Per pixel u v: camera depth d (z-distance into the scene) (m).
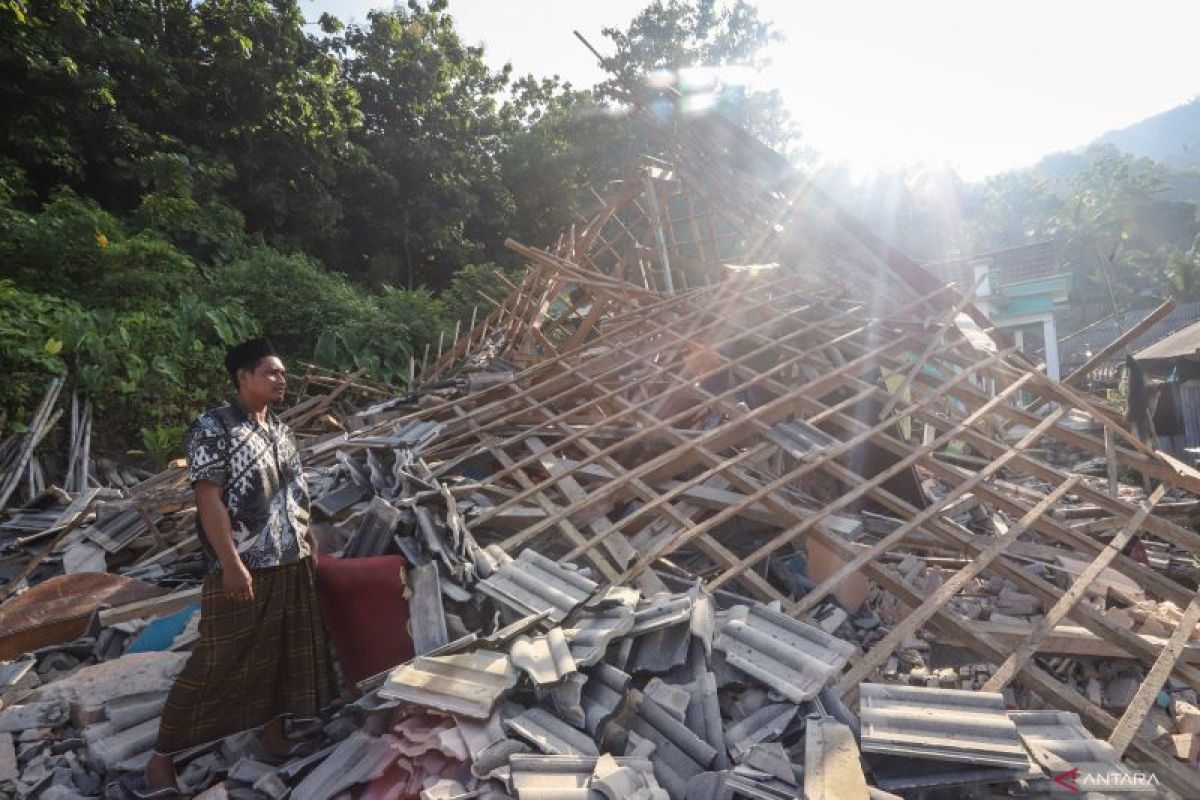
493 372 7.43
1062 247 37.75
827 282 6.89
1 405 6.77
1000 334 5.99
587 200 23.55
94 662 3.25
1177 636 2.98
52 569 4.24
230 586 2.06
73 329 7.52
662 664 2.43
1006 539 3.40
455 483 4.29
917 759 2.04
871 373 5.22
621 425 5.07
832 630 3.25
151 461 7.79
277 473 2.26
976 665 3.19
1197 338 12.02
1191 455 10.46
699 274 10.17
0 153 11.80
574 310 9.30
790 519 3.65
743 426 4.47
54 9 12.66
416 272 21.45
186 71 15.12
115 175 12.96
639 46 24.58
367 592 2.64
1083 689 3.10
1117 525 4.52
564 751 2.04
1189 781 2.29
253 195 15.95
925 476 5.69
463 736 2.05
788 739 2.22
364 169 18.72
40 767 2.47
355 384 9.95
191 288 10.45
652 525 3.95
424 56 21.39
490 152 23.84
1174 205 44.19
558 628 2.56
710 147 7.18
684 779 2.06
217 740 2.22
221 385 9.12
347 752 2.16
